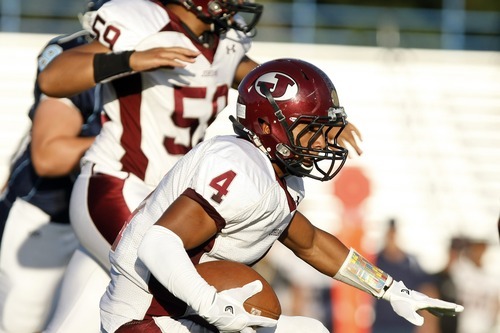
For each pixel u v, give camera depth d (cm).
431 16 4469
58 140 1553
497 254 3928
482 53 4484
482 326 3105
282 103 1106
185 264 1003
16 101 4003
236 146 1080
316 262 1244
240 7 1363
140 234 1109
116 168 1380
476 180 4156
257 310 1064
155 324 1105
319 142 1138
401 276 2967
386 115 4284
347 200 3073
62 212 1709
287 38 4325
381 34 4412
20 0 4153
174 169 1113
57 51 1599
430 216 4031
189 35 1364
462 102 4359
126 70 1286
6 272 1733
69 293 1455
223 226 1052
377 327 2972
